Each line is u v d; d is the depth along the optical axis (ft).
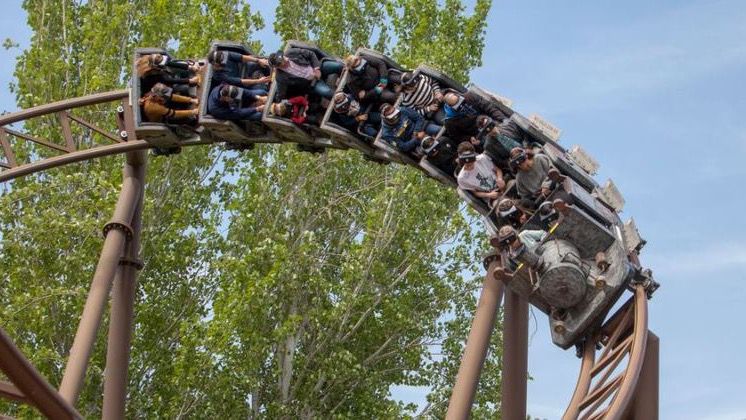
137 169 74.90
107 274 69.92
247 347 99.45
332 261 112.27
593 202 62.80
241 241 108.58
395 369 108.78
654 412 59.47
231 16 113.60
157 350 104.06
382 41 119.14
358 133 68.90
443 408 107.65
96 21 111.34
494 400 108.88
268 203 108.37
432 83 67.26
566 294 60.03
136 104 71.00
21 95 111.14
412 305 109.19
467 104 65.31
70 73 110.93
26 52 111.14
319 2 121.70
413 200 105.91
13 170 71.15
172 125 71.51
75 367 65.57
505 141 63.87
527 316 66.85
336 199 110.63
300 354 105.50
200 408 98.68
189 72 72.23
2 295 101.60
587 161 65.92
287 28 120.47
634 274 60.39
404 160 67.92
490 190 63.62
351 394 106.73
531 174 62.49
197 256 108.47
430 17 116.98
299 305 107.14
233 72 70.38
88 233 99.66
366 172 113.29
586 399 57.21
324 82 69.10
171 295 106.83
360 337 108.27
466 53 116.98
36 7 114.62
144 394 103.14
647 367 59.82
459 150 63.41
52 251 100.37
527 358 66.18
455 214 106.22
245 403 101.09
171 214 107.65
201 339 97.91
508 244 60.59
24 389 47.80
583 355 61.21
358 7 118.62
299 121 68.80
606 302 60.03
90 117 109.40
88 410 102.17
